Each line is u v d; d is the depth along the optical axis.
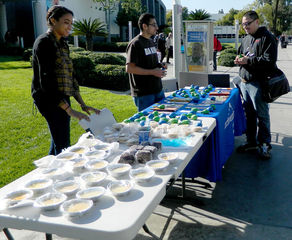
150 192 1.67
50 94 2.67
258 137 4.39
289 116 6.44
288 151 4.57
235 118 4.61
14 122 5.61
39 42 2.57
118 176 1.86
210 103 3.87
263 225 2.80
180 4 7.18
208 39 9.08
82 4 29.36
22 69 11.88
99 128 3.05
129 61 3.70
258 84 4.14
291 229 2.73
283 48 36.94
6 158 4.23
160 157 2.08
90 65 9.69
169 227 2.80
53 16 2.65
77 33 19.05
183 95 4.38
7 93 7.67
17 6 23.72
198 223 2.85
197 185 3.62
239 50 4.43
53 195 1.61
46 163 2.08
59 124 2.87
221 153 3.41
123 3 34.03
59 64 2.73
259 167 4.07
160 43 14.40
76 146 2.41
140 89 3.88
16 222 1.49
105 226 1.38
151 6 44.25
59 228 1.42
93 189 1.67
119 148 2.40
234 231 2.72
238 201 3.24
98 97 7.95
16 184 1.84
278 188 3.50
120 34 37.56
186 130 2.64
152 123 2.90
